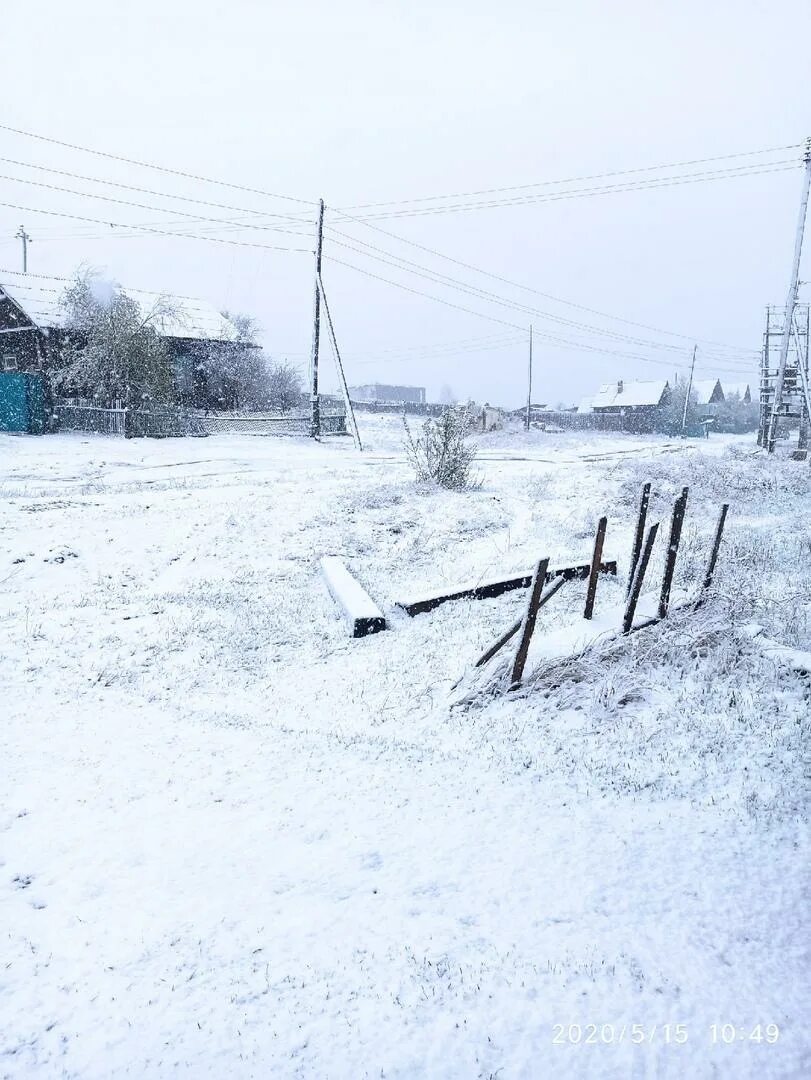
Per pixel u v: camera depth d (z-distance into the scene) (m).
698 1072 2.79
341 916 3.74
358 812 4.88
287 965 3.37
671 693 6.81
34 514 13.30
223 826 4.66
